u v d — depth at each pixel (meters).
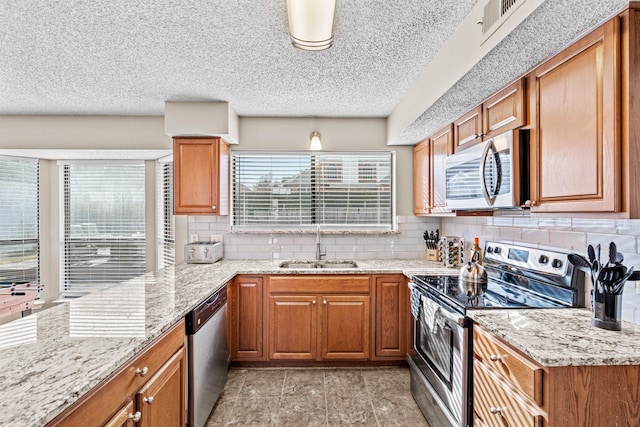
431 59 2.06
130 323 1.43
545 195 1.46
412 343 2.37
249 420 2.09
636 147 1.08
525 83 1.61
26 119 3.10
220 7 1.54
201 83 2.43
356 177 3.46
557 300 1.71
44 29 1.70
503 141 1.64
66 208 3.74
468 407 1.58
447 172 2.29
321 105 2.93
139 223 3.72
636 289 1.39
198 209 2.94
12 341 1.22
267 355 2.76
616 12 1.11
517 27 1.21
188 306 1.69
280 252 3.36
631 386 1.09
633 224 1.36
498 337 1.33
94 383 0.95
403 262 3.13
